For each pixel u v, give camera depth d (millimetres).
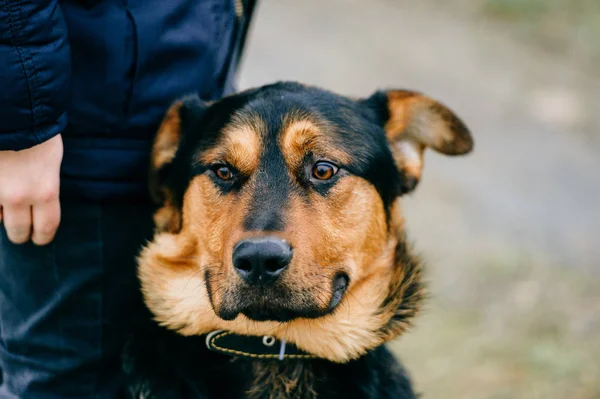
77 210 997
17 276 1005
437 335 1598
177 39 997
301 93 1030
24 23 893
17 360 1021
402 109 1071
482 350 1542
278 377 1021
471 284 1779
